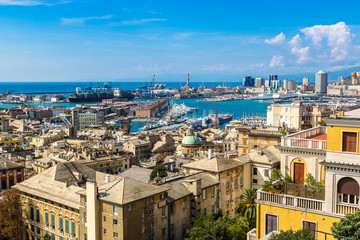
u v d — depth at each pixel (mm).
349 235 42031
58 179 119812
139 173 157625
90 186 93062
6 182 183000
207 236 84250
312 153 61969
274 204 55031
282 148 65250
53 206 111438
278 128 168875
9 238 121375
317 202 51031
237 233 85875
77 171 126875
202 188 108000
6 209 119250
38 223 116438
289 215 53594
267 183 59844
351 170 47219
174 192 104000
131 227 90062
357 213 43000
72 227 105438
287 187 55969
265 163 119562
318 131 75188
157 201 96875
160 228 98250
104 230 92250
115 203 88562
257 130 161125
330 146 48938
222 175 115312
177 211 103125
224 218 99188
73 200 106062
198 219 99438
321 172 61312
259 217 56906
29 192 118312
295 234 46312
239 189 122938
